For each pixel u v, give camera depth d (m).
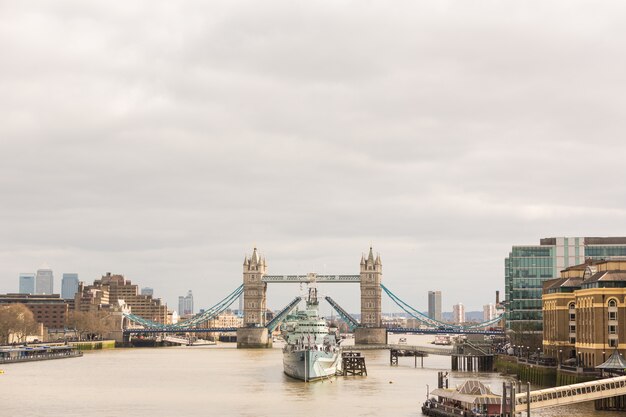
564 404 170.38
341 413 183.00
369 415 179.62
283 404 199.12
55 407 197.38
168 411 189.38
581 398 164.75
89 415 183.88
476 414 156.25
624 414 169.88
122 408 194.88
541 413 171.25
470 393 167.50
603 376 190.38
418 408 189.75
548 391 163.38
